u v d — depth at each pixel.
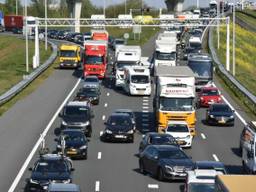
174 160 61.19
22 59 191.88
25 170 64.56
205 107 108.19
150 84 119.12
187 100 81.75
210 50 187.62
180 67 89.38
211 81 119.75
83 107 84.50
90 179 61.47
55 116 95.75
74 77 141.88
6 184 59.31
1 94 111.75
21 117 95.00
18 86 121.19
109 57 180.00
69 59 155.38
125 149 76.12
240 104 111.69
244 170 65.25
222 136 85.56
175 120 81.06
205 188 49.06
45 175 55.25
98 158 71.12
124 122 81.25
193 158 71.69
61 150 66.12
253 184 32.38
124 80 123.44
